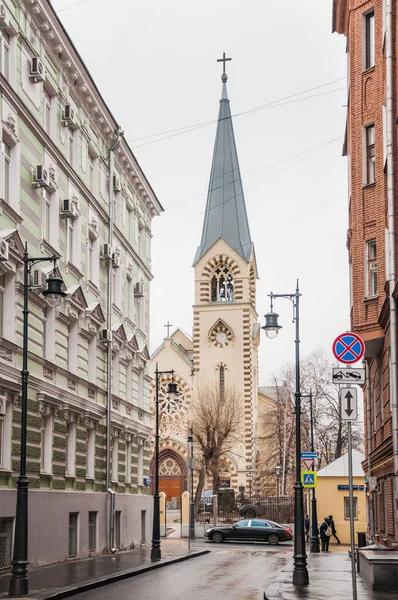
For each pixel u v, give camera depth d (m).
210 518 71.56
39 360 28.02
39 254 28.33
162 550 41.53
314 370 89.50
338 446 86.38
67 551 30.64
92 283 35.25
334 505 60.41
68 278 31.81
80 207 33.81
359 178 32.34
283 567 31.83
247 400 86.94
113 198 39.00
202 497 78.44
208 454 78.56
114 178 39.44
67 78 32.19
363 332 31.48
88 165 35.50
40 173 27.73
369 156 32.31
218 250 91.06
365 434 44.72
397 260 26.69
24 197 26.92
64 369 30.72
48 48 29.84
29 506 26.41
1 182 24.86
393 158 27.30
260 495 84.25
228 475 84.88
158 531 34.00
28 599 18.42
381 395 32.44
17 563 19.27
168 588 22.94
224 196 92.81
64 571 26.36
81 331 33.50
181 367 90.00
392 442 27.64
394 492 27.22
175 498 86.50
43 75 28.12
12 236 25.02
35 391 27.62
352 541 15.44
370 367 38.41
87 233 34.78
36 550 27.16
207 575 27.92
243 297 89.56
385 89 29.58
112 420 38.19
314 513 45.78
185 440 87.12
